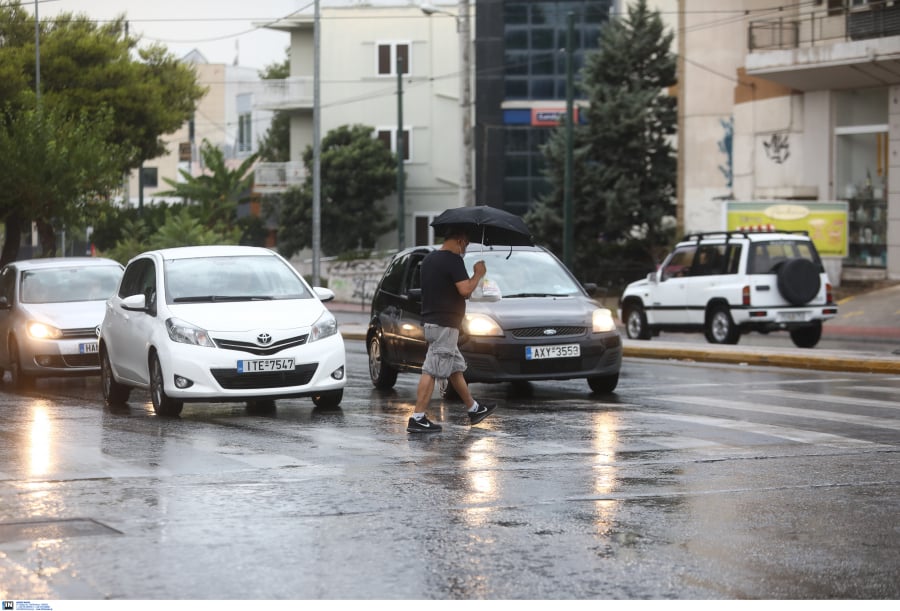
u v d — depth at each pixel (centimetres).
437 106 12050
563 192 8631
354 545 1411
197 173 17900
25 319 3569
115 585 1247
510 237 2439
